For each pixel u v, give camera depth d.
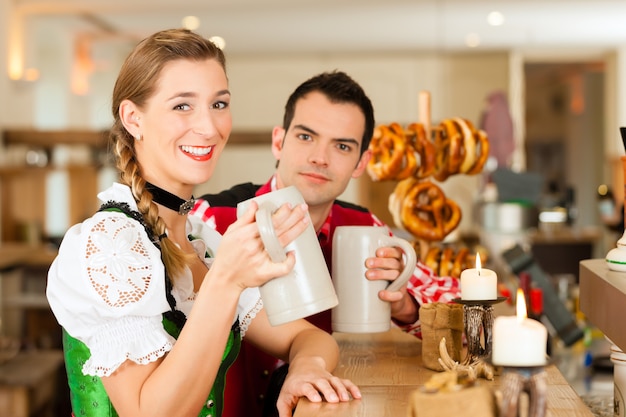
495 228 4.11
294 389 1.33
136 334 1.28
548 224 6.92
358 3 6.51
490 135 6.46
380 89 9.03
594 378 2.32
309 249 1.25
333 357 1.51
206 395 1.29
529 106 11.45
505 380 0.94
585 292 1.62
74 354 1.38
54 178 7.62
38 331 4.90
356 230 1.60
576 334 2.29
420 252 2.17
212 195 2.06
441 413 0.93
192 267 1.51
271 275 1.21
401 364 1.53
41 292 5.17
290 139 1.85
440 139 2.21
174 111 1.39
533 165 11.47
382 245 1.60
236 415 1.85
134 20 7.11
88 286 1.28
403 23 7.33
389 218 6.23
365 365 1.53
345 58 9.01
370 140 1.93
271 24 7.33
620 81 8.73
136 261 1.30
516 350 0.94
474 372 1.31
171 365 1.25
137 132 1.42
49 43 7.52
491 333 1.39
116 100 1.44
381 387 1.36
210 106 1.40
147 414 1.26
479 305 1.38
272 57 9.00
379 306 1.60
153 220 1.38
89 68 8.35
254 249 1.20
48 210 7.61
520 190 4.12
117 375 1.28
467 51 8.81
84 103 8.34
